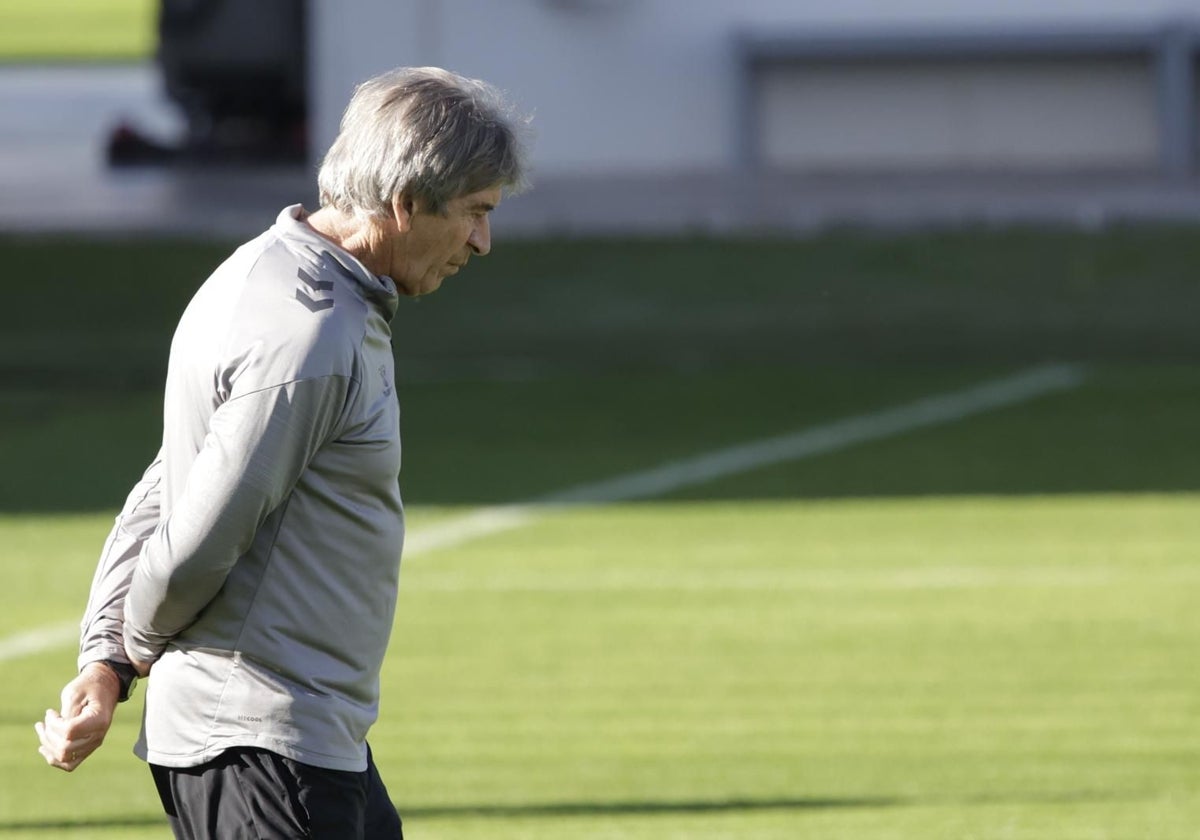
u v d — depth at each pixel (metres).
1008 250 65.25
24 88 137.00
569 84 83.25
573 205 75.50
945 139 83.69
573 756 21.34
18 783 20.25
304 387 9.83
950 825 18.67
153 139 95.69
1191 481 38.12
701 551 32.75
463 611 28.73
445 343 55.91
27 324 59.25
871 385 49.72
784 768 20.80
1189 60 81.25
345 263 10.17
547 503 37.03
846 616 28.11
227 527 9.79
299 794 10.23
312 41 83.81
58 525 35.06
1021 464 40.19
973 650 26.06
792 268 64.06
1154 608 28.30
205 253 66.31
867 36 82.69
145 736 10.62
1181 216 69.12
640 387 49.62
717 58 83.25
